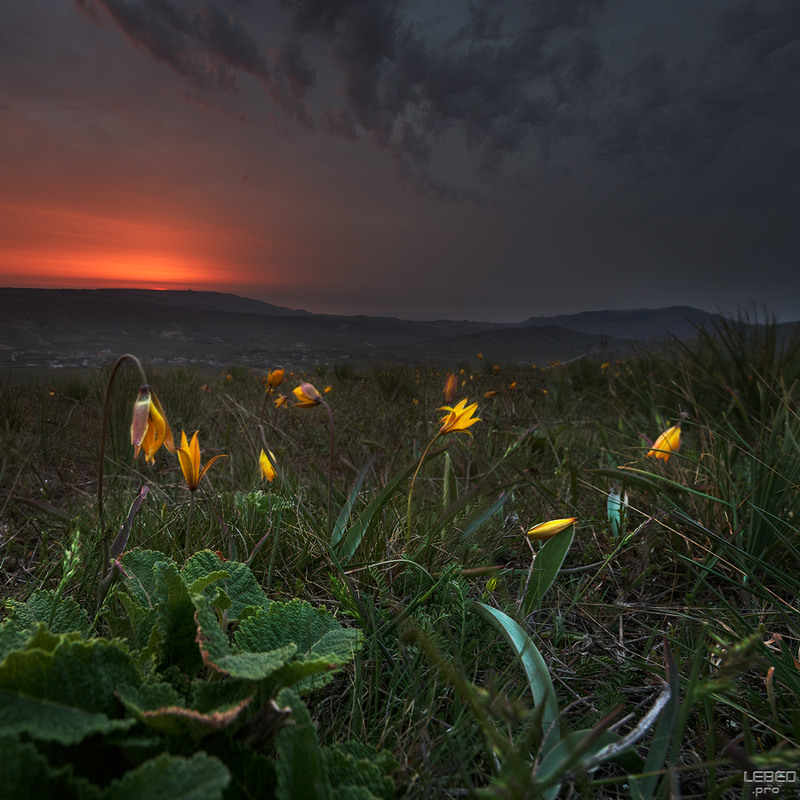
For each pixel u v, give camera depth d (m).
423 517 2.28
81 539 1.86
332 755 0.81
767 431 2.80
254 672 0.81
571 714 1.23
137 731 0.78
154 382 5.69
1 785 0.57
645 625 1.65
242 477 2.94
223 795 0.74
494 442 3.45
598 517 2.41
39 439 3.86
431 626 1.37
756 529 1.89
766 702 1.21
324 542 1.89
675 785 0.82
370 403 5.55
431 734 1.09
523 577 1.83
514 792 0.64
